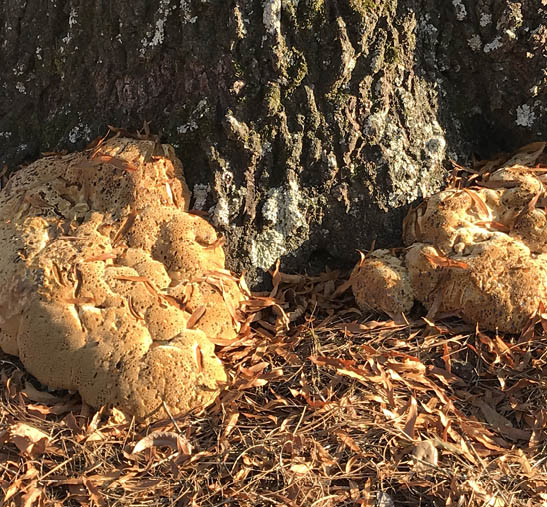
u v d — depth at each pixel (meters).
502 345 1.31
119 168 1.37
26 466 1.18
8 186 1.43
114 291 1.30
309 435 1.22
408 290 1.37
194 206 1.41
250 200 1.40
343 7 1.34
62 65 1.45
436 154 1.46
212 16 1.34
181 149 1.41
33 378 1.32
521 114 1.49
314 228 1.45
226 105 1.36
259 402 1.28
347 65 1.36
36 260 1.32
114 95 1.44
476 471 1.17
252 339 1.37
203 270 1.34
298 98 1.37
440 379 1.29
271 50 1.33
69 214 1.38
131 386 1.24
